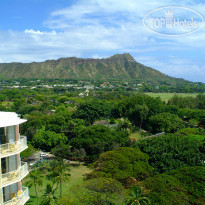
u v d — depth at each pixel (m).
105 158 46.72
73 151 68.94
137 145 58.50
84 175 55.44
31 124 86.94
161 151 53.06
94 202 31.62
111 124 110.25
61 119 90.19
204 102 161.38
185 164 49.62
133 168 44.75
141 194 34.72
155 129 100.62
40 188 47.53
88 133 69.69
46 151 73.75
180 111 123.75
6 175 25.39
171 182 36.91
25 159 62.94
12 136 26.67
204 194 33.66
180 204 31.94
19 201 26.53
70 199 31.55
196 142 60.56
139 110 112.69
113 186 35.34
